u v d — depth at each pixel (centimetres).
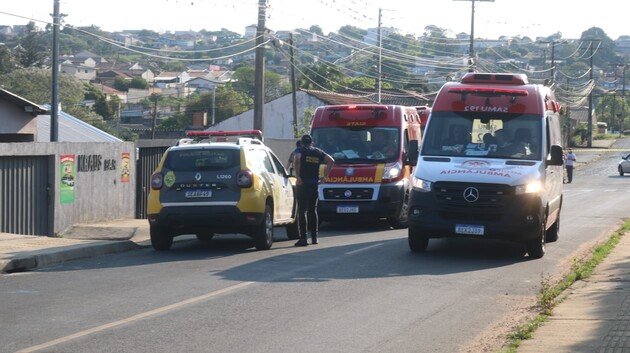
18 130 3884
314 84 10069
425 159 2089
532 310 1407
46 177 2762
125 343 1140
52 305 1398
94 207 3030
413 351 1129
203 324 1262
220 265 1877
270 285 1602
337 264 1891
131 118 12044
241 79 13075
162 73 19675
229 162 2103
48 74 9381
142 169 3369
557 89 11206
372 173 2812
